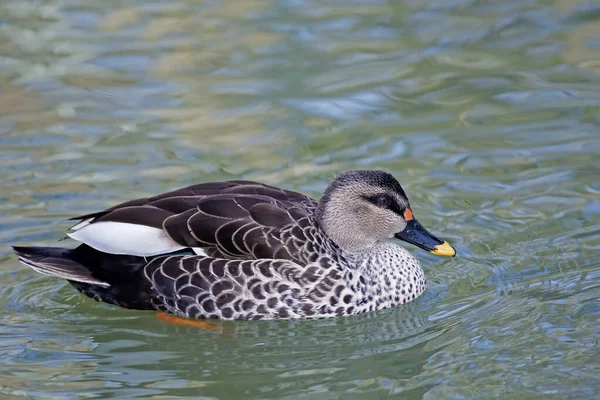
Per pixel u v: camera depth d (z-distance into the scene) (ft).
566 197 47.19
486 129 54.34
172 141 53.52
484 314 38.47
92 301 40.19
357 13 70.03
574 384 32.68
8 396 33.24
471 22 68.13
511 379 33.27
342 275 38.75
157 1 72.90
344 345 37.22
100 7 71.97
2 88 59.82
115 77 61.52
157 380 34.71
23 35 67.51
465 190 48.21
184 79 61.21
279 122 55.62
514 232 44.65
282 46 65.46
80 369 35.37
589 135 53.21
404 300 40.37
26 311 39.50
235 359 36.40
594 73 60.59
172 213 38.55
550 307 38.24
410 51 64.34
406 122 55.42
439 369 34.53
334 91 59.21
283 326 38.47
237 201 38.75
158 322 38.63
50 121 55.88
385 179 40.45
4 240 43.55
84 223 39.24
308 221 39.14
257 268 37.81
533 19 67.97
